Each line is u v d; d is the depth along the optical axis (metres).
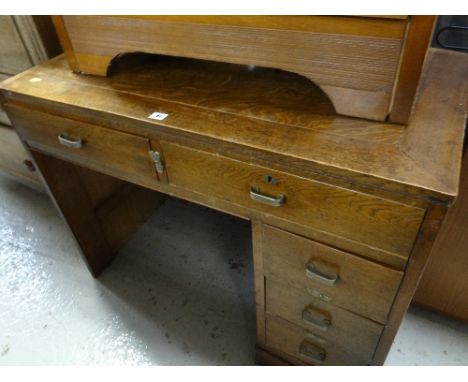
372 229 0.56
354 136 0.58
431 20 0.48
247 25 0.60
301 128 0.61
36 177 1.56
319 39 0.56
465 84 0.70
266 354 1.01
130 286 1.30
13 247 1.47
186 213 1.58
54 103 0.76
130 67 0.86
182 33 0.67
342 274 0.66
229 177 0.65
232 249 1.42
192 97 0.73
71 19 0.76
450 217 0.87
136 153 0.74
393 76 0.55
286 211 0.63
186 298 1.25
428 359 1.03
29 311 1.23
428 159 0.52
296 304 0.80
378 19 0.51
